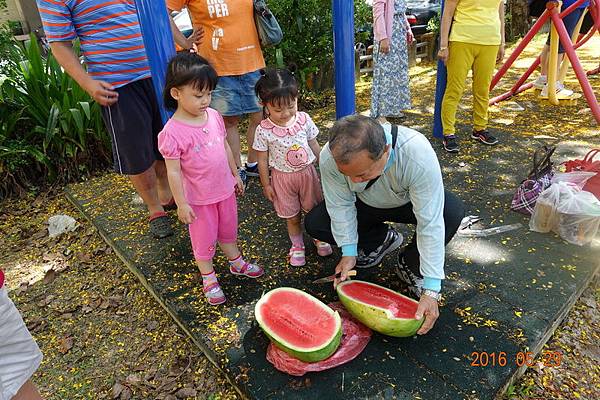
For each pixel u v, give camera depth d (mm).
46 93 4047
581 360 1989
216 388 1997
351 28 2584
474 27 3467
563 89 4977
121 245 2865
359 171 1568
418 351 1873
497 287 2203
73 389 2129
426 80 6547
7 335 1464
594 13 4551
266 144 2295
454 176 3363
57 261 3123
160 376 2119
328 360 1822
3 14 9719
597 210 2418
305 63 5637
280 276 2410
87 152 4203
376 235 2336
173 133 1996
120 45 2580
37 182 4156
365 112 5434
